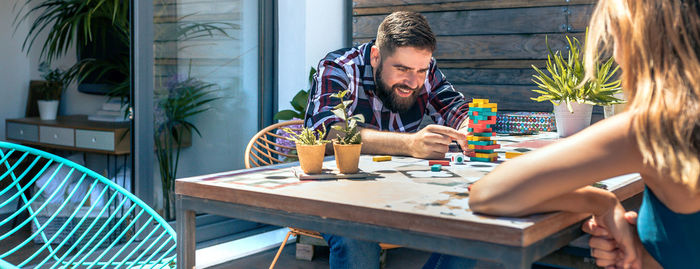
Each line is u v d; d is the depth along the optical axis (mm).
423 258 3111
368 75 2078
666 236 874
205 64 3523
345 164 1277
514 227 838
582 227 1021
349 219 1001
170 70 3332
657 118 801
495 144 1608
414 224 931
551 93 2152
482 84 3613
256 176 1297
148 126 3236
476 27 3607
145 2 3184
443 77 2355
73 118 4695
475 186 943
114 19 3801
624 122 852
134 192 3221
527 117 2328
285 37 3871
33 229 3303
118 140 3840
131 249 3102
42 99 4805
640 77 841
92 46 4516
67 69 4844
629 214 982
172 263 1680
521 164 903
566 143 896
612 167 856
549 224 898
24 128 4508
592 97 2055
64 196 3293
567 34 3320
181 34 3377
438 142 1570
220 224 3533
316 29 3852
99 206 3236
